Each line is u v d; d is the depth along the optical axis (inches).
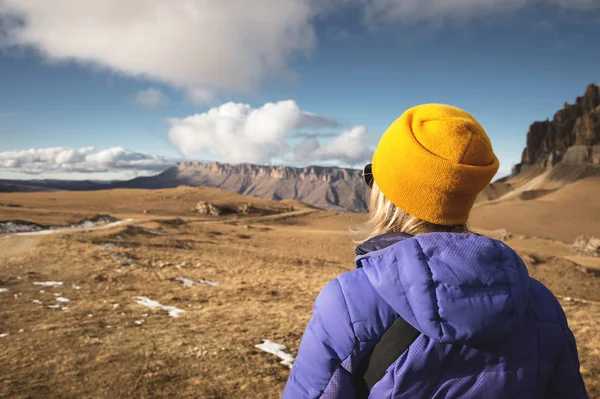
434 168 46.3
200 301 567.8
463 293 41.4
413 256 44.4
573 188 7588.6
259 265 1211.2
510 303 41.9
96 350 303.0
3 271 654.5
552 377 49.0
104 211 4143.7
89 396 222.1
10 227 1596.9
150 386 239.9
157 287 655.1
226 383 251.0
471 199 50.2
